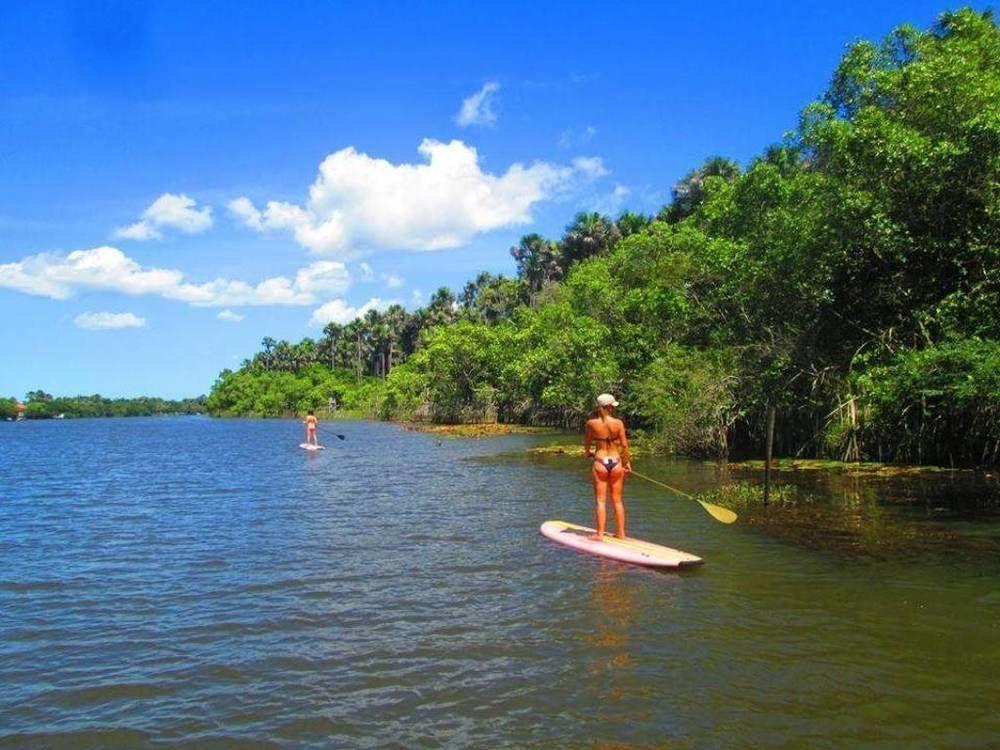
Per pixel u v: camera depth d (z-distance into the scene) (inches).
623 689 240.5
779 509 551.2
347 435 2185.0
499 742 208.1
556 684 246.2
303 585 390.0
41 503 791.7
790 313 929.5
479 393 2477.9
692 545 449.7
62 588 402.6
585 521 557.0
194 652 291.6
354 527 565.3
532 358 1991.9
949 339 667.4
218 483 949.2
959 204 700.7
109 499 813.9
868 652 266.2
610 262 1892.2
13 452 1893.5
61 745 215.6
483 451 1346.0
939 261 720.3
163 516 665.0
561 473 916.0
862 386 712.4
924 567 374.3
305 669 268.5
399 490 797.9
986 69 756.0
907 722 213.5
